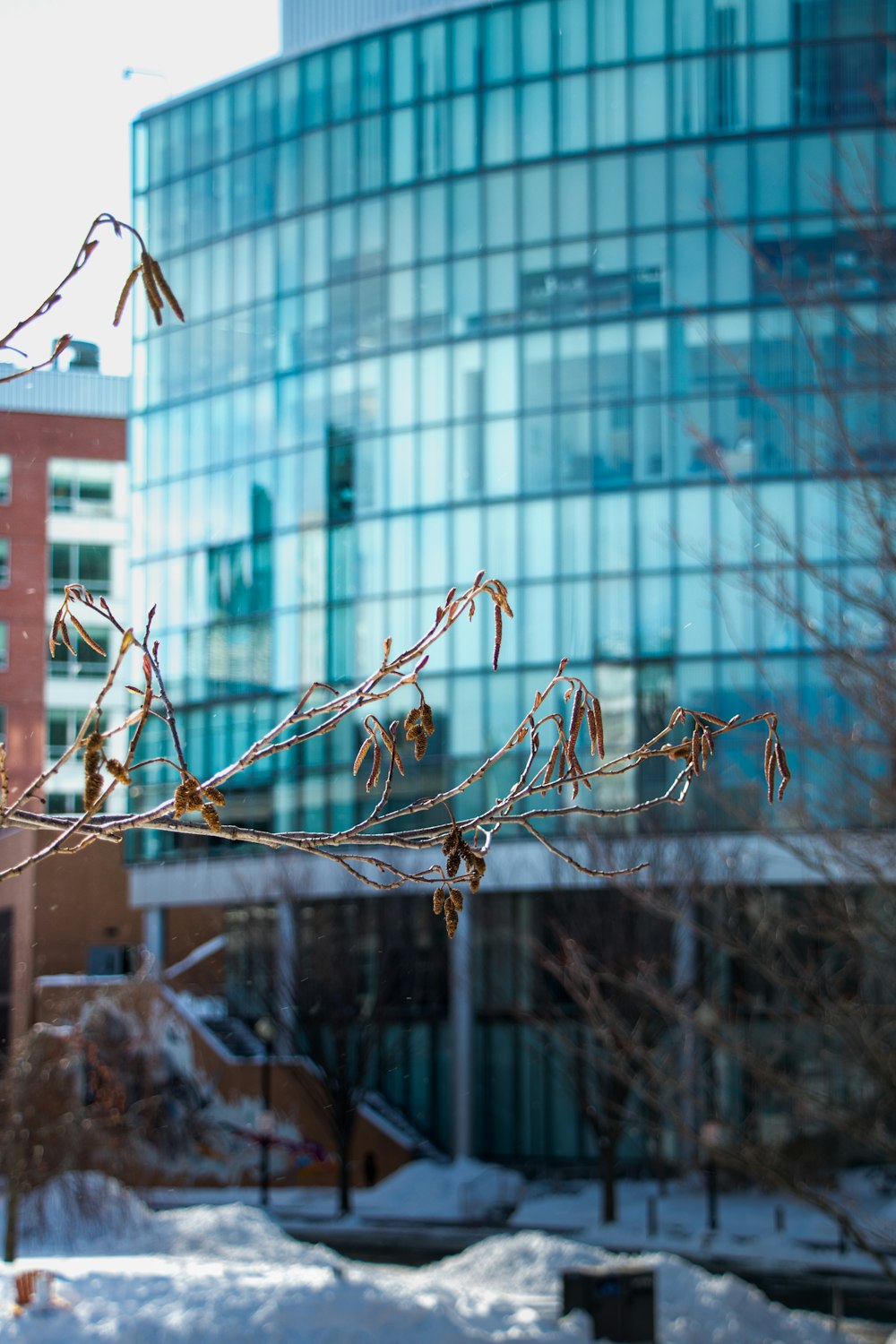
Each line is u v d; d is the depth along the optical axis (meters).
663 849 28.20
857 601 13.15
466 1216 38.38
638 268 42.03
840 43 39.78
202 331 47.81
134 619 47.88
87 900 29.58
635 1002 28.20
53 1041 25.66
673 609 40.31
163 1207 38.50
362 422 45.00
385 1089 46.59
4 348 3.49
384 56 45.81
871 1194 35.38
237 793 44.06
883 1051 13.67
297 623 44.78
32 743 45.22
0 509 50.19
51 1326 15.33
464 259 44.28
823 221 39.41
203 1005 43.22
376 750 3.59
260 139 47.44
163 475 48.00
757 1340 18.84
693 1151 35.44
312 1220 38.19
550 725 40.91
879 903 15.37
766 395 20.78
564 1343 16.78
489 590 3.54
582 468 42.19
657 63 42.25
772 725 3.67
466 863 3.47
